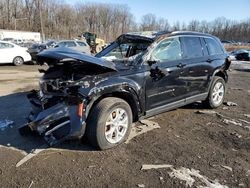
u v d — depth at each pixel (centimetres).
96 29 8469
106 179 327
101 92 382
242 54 2373
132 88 418
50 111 374
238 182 327
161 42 480
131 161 370
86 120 380
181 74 507
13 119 519
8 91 774
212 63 593
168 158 380
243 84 1024
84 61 377
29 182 318
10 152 388
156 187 314
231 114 590
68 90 372
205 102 616
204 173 345
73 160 369
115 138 408
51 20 7812
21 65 1520
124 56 506
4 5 7469
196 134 470
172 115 570
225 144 431
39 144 414
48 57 403
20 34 5872
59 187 310
